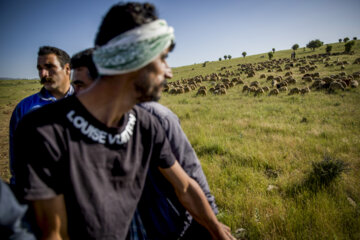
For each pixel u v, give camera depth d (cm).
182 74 5553
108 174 74
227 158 452
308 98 1284
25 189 58
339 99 1162
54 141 63
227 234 117
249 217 253
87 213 68
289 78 2117
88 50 147
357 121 705
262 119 823
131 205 83
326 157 370
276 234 221
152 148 89
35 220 62
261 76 2966
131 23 60
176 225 124
